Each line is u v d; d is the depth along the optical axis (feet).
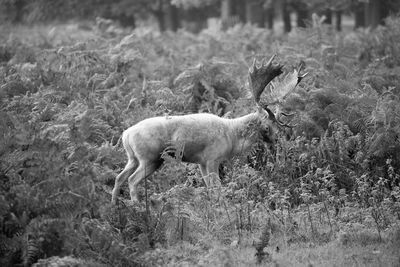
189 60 111.24
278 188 69.21
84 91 87.51
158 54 123.85
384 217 63.36
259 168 74.54
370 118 77.92
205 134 67.15
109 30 132.05
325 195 67.31
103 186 64.03
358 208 66.08
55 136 62.90
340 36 122.01
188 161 68.64
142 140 64.54
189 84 91.81
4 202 54.90
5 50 109.70
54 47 119.34
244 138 69.51
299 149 74.90
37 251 53.88
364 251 57.62
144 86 90.17
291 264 55.52
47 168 57.41
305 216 64.44
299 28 118.83
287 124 75.77
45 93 81.76
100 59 99.45
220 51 118.73
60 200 55.42
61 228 54.44
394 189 66.90
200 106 90.12
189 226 62.49
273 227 62.90
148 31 139.95
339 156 74.18
